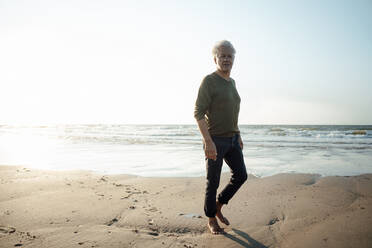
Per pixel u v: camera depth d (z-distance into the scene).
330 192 3.40
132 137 16.89
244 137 16.58
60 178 4.34
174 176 4.66
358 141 12.62
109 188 3.70
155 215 2.60
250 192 3.47
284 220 2.46
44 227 2.24
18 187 3.66
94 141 13.23
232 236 2.13
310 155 7.40
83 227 2.26
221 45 2.16
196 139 14.88
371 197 3.11
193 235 2.17
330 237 2.02
